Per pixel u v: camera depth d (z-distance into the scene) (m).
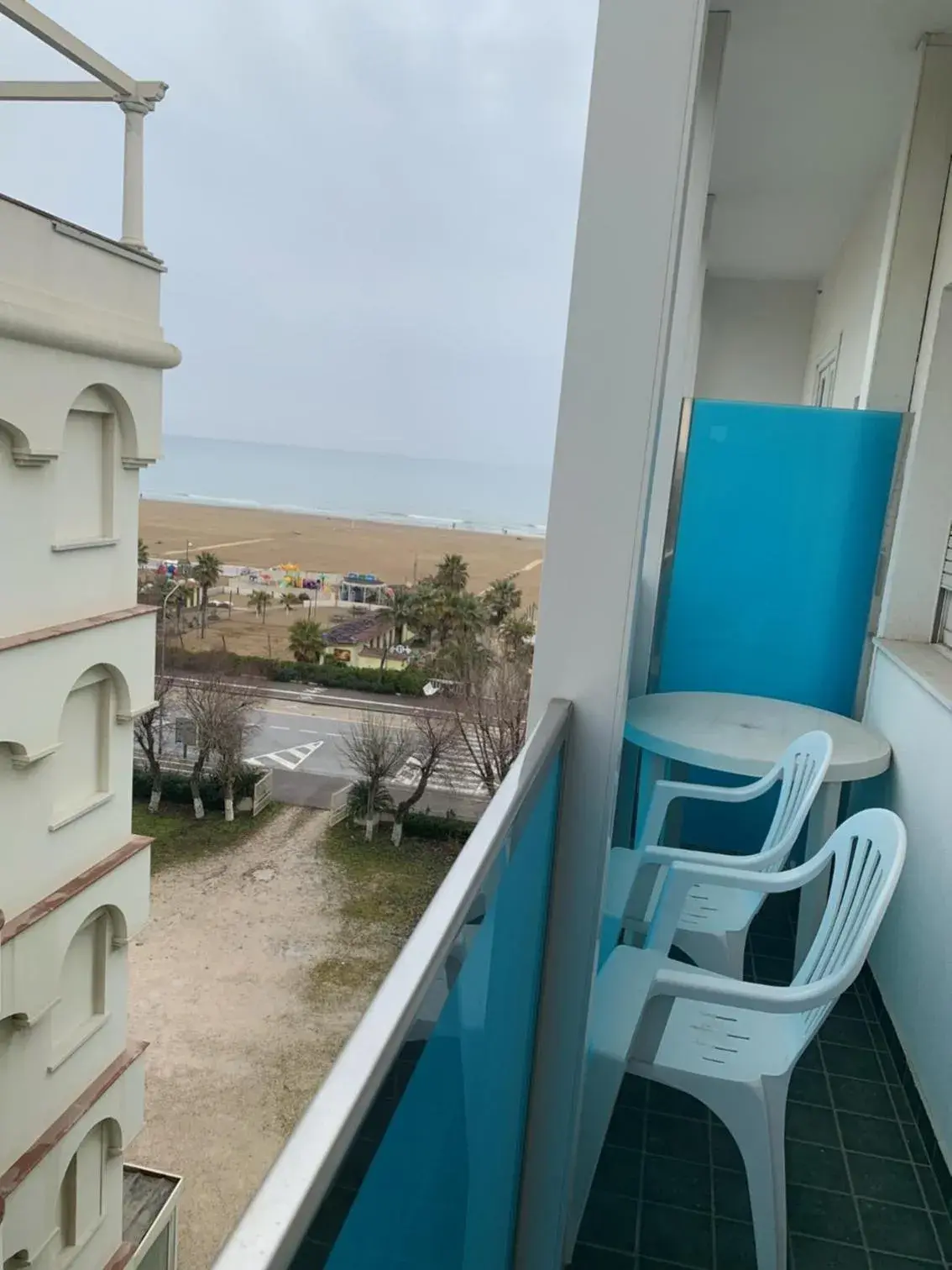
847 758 2.07
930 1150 1.60
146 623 8.41
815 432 2.68
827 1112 1.72
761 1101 1.23
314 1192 0.33
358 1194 0.40
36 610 7.29
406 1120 0.49
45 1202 7.49
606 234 1.16
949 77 2.47
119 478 8.27
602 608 1.21
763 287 5.35
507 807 0.77
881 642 2.55
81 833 7.84
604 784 1.23
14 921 7.12
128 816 8.36
